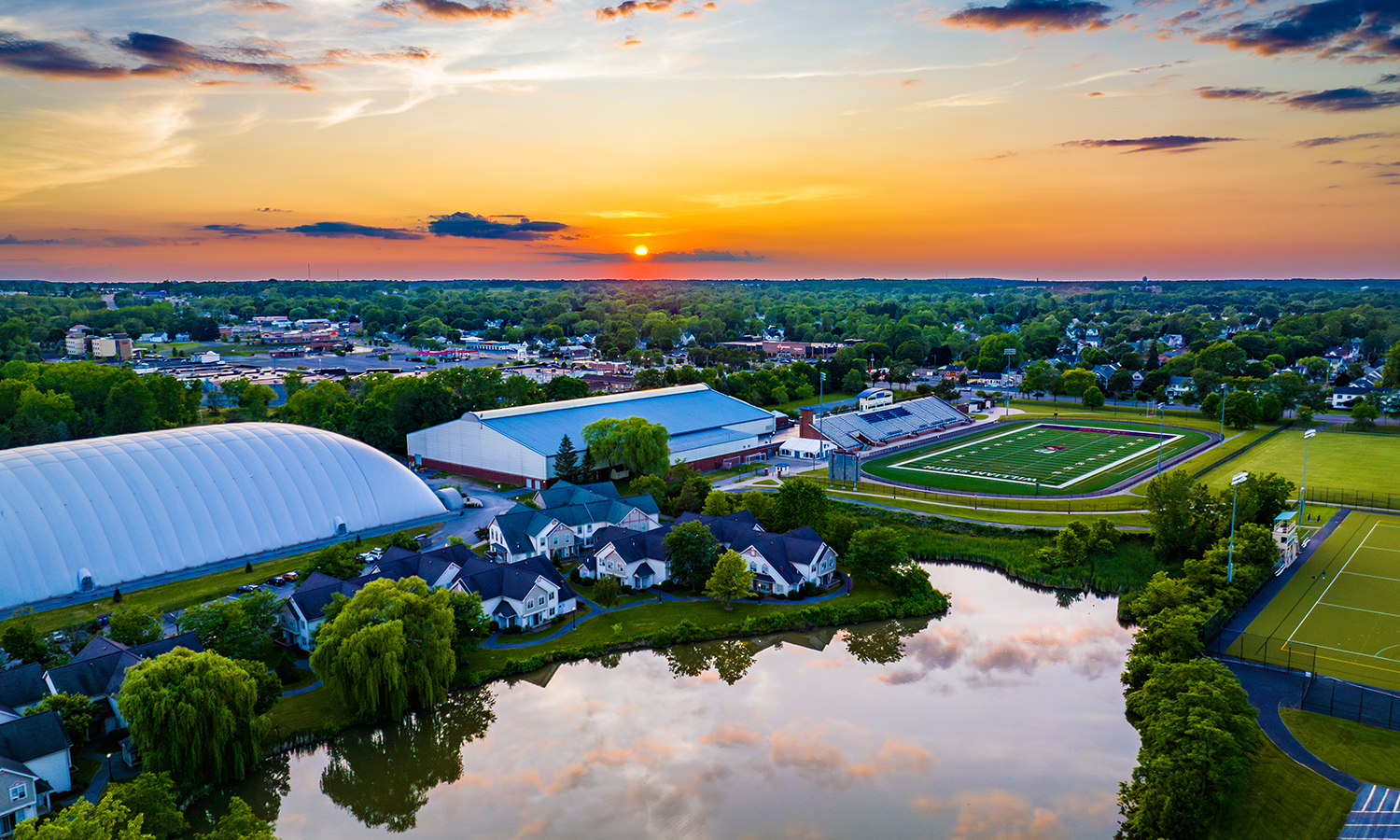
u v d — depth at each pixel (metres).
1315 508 144.00
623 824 67.00
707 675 91.94
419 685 80.88
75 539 109.31
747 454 194.62
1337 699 77.69
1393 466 176.62
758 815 67.81
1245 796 63.25
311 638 91.69
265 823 58.94
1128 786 66.50
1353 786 64.94
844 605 107.38
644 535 118.81
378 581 85.31
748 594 108.38
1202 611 93.62
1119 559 121.94
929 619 106.81
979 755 75.44
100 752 73.31
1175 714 65.25
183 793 67.81
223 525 121.38
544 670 92.50
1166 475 122.88
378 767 77.19
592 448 164.00
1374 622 95.19
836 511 141.62
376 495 137.88
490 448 170.75
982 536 135.12
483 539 130.38
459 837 65.88
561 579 105.75
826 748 77.12
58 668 75.38
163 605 103.75
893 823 66.31
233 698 71.44
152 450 124.62
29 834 50.12
